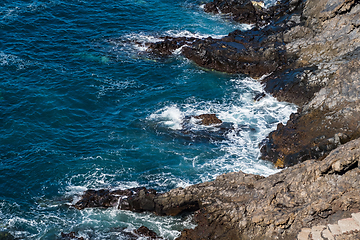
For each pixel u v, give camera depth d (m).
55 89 46.41
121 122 42.81
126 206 32.88
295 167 30.53
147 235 30.50
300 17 57.03
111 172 36.66
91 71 50.22
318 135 37.16
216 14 65.12
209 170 36.84
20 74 48.12
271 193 28.62
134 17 62.81
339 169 26.59
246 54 51.00
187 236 29.55
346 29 46.03
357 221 23.98
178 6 67.44
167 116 43.66
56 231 31.33
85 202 33.41
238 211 28.94
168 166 37.34
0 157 37.56
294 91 45.22
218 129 41.66
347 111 37.25
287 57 49.78
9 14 58.38
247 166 37.16
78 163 37.41
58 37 55.88
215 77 50.25
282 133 38.84
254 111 44.38
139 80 49.47
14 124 41.12
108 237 30.67
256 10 62.75
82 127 41.88
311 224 25.86
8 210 32.91
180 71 51.31
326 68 44.72
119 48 55.19
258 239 27.12
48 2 62.72
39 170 36.50
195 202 31.38
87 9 62.91
